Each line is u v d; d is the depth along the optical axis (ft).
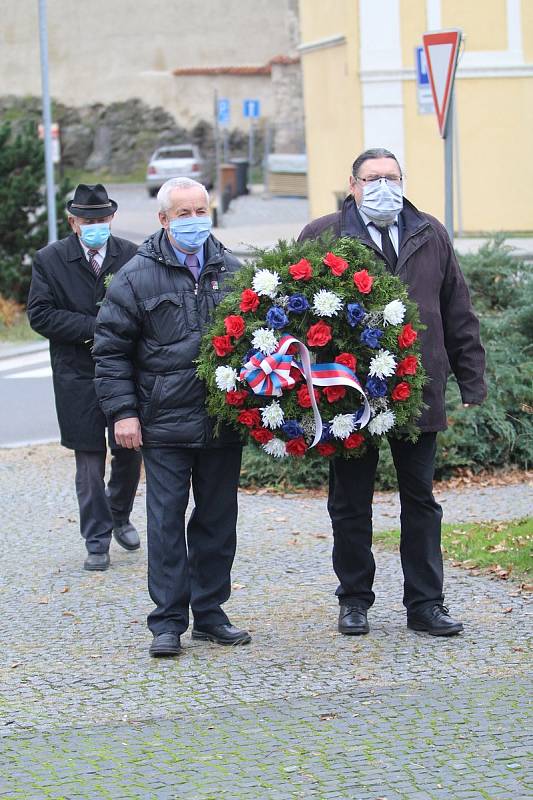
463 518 32.19
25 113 203.62
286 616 24.68
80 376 29.04
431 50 38.73
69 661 22.57
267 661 21.99
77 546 31.32
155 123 199.31
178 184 22.56
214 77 194.59
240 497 35.70
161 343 22.58
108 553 29.19
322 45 105.91
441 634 22.89
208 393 22.52
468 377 23.38
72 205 28.78
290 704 19.85
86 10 202.18
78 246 29.22
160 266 22.71
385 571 27.73
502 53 99.30
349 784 16.81
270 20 198.80
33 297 29.09
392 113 99.55
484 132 99.96
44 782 17.24
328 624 24.03
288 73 185.26
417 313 22.16
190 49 200.34
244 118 194.08
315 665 21.66
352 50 99.60
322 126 108.99
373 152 22.57
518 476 36.83
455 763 17.37
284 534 31.48
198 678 21.29
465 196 100.63
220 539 23.20
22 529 33.12
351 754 17.80
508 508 33.12
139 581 28.04
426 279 22.75
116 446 28.84
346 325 21.90
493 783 16.70
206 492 23.13
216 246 23.16
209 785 16.96
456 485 36.14
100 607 26.04
